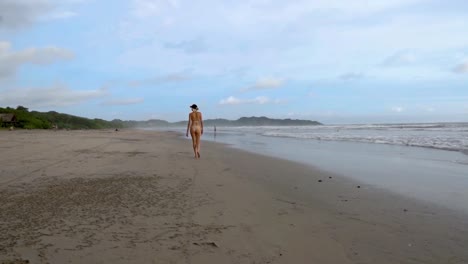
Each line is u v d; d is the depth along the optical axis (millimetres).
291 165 11234
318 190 7180
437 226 4734
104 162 10789
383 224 4824
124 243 3906
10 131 39906
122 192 6453
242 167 10695
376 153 14859
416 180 8289
